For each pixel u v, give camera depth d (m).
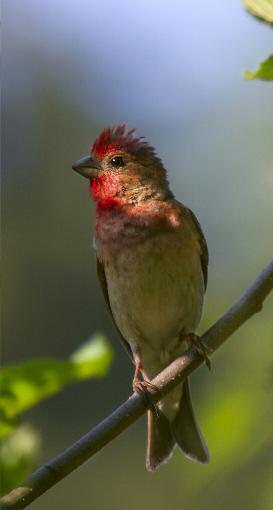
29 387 5.47
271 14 5.40
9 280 18.09
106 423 6.94
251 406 7.50
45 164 19.52
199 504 7.58
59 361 5.43
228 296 10.55
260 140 12.21
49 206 19.02
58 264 18.52
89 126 19.75
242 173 11.73
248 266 10.77
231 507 7.44
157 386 7.72
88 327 18.16
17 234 18.58
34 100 19.81
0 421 5.54
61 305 18.19
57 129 19.69
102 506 16.31
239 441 7.44
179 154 14.48
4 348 17.69
